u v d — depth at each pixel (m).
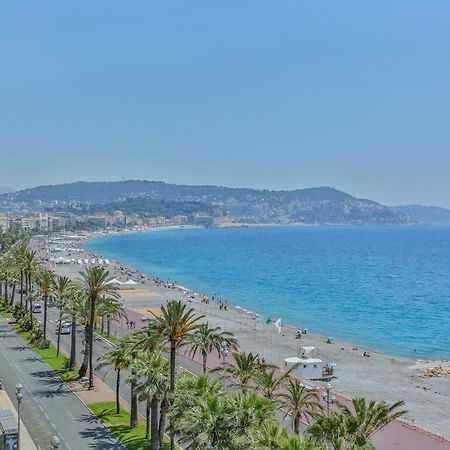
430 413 79.75
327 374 95.50
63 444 62.22
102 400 78.00
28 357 101.88
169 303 57.41
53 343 113.75
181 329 56.78
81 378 88.00
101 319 114.56
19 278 157.25
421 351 125.88
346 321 162.12
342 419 44.03
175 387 56.50
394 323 159.88
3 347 109.50
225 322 147.75
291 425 62.59
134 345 66.81
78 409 74.19
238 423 45.00
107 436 64.81
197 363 97.75
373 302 197.50
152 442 58.88
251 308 183.38
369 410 46.22
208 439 45.25
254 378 58.19
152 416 59.03
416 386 94.00
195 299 191.88
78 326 130.00
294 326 152.62
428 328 152.62
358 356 115.81
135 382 60.72
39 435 64.81
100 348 110.56
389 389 91.44
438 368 107.31
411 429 71.50
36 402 76.75
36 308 149.12
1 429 59.09
